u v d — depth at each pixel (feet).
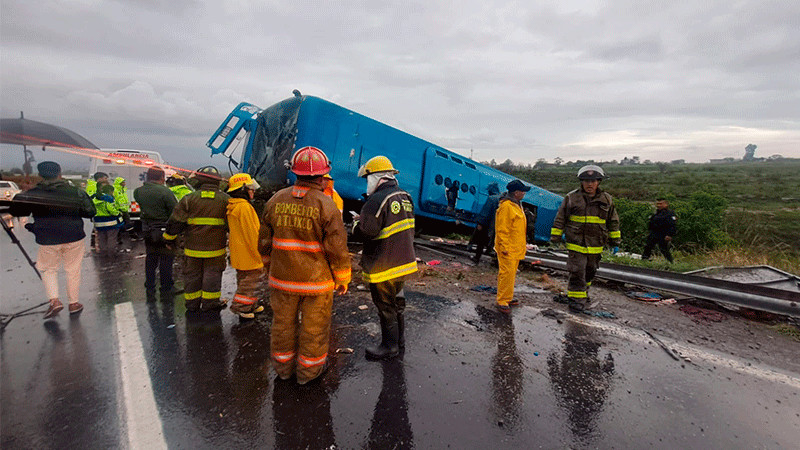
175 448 7.27
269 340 11.84
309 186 9.12
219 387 9.29
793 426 8.50
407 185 26.35
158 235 16.17
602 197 15.37
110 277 18.88
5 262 20.89
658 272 18.48
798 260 29.09
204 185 13.53
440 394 9.27
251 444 7.44
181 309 14.37
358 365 10.54
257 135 25.59
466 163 29.81
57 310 13.38
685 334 13.43
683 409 9.00
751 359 11.65
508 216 14.58
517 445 7.62
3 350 10.97
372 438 7.68
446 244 31.63
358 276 19.61
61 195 12.28
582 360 11.23
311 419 8.19
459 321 14.03
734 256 28.99
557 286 19.36
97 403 8.55
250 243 12.75
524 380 10.03
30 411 8.22
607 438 7.93
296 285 9.01
